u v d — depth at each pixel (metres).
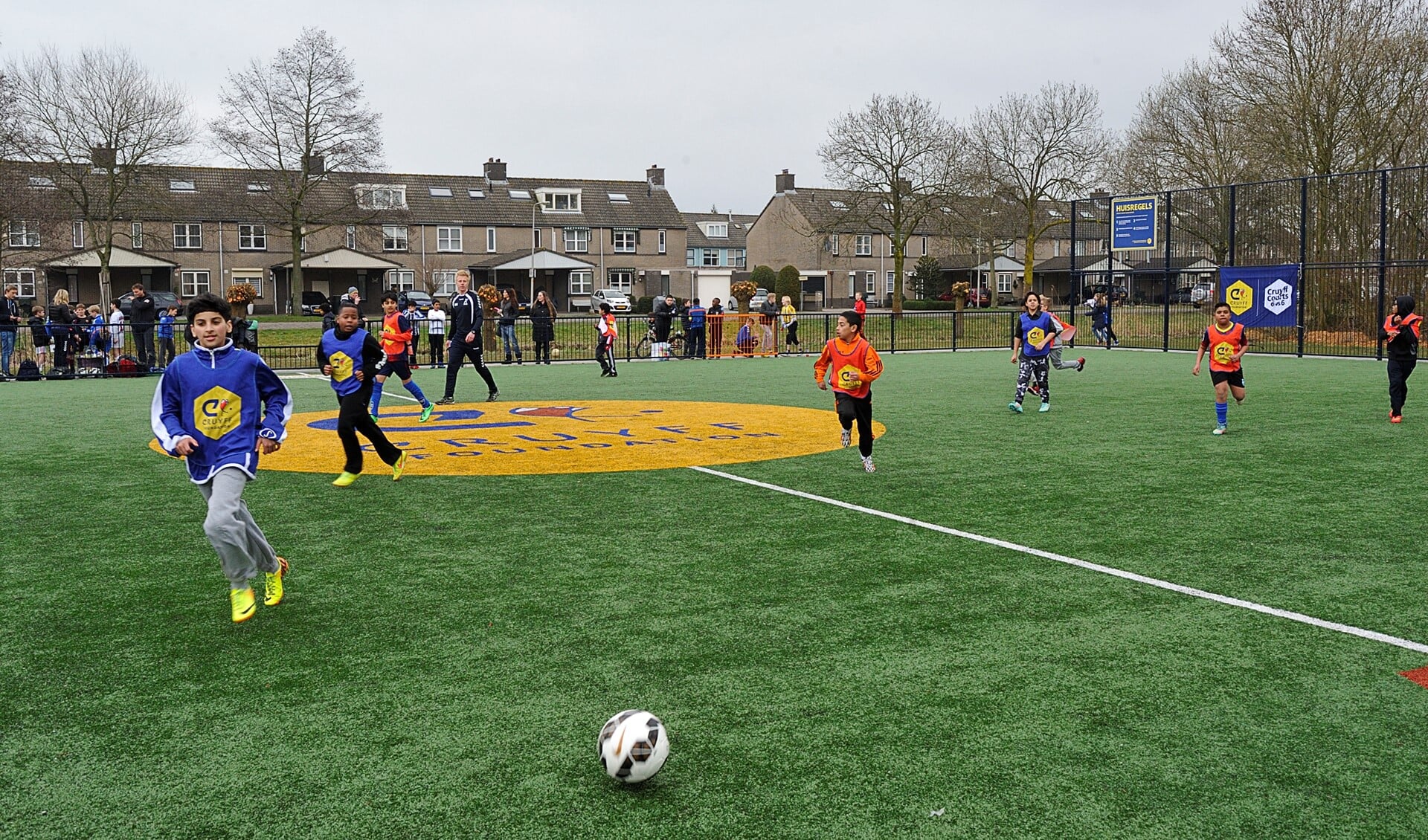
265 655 5.02
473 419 14.90
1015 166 55.12
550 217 71.00
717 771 3.78
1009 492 9.03
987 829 3.36
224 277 63.03
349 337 9.23
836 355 9.95
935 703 4.37
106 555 6.93
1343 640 5.14
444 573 6.46
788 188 84.75
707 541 7.25
